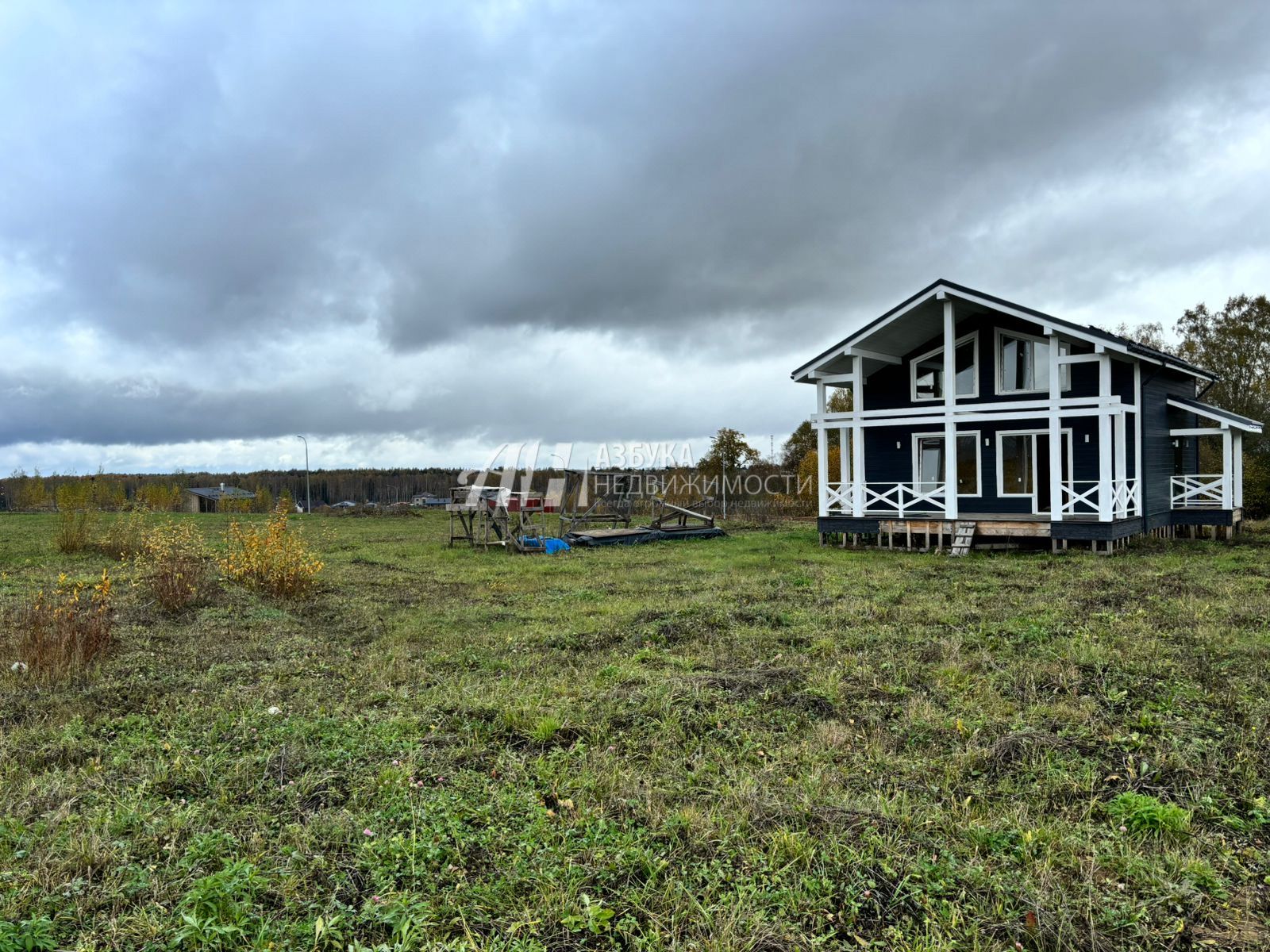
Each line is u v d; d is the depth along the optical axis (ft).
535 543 60.49
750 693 21.40
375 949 10.21
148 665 24.90
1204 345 109.19
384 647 28.19
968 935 10.64
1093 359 50.44
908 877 11.95
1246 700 19.49
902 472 64.18
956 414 54.54
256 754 17.40
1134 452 57.52
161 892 11.64
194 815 14.19
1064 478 57.77
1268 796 14.61
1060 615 29.91
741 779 15.80
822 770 16.28
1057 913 11.02
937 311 57.57
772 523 87.45
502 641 28.76
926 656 24.88
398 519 107.65
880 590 37.93
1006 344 59.82
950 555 52.49
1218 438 99.14
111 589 35.86
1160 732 17.69
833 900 11.59
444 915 11.26
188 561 40.24
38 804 14.60
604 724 19.04
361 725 19.35
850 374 65.67
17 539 62.39
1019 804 14.44
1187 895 11.56
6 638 25.38
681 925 11.00
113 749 17.81
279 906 11.48
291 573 38.93
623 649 27.09
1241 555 48.96
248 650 27.27
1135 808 13.89
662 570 47.78
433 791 15.26
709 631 29.32
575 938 10.79
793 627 29.78
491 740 18.35
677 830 13.56
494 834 13.51
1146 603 32.09
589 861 12.62
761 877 12.08
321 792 15.39
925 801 14.76
